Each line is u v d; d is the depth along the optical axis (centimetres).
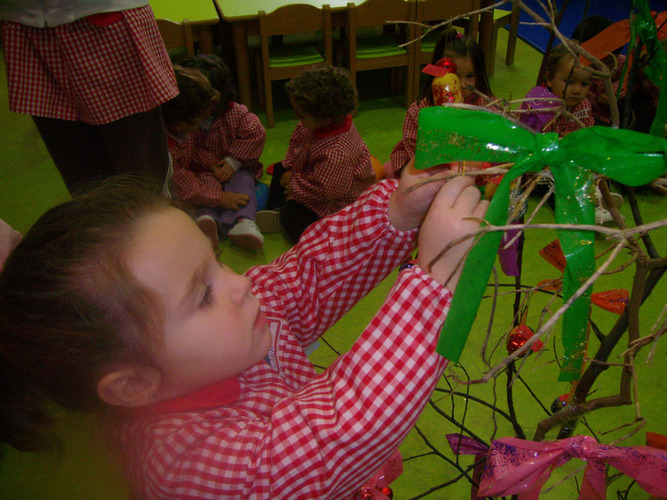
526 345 39
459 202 51
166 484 53
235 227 202
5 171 246
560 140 43
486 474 59
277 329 70
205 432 55
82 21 132
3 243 72
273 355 69
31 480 87
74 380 50
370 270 69
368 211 66
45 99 142
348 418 52
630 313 49
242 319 54
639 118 184
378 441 52
